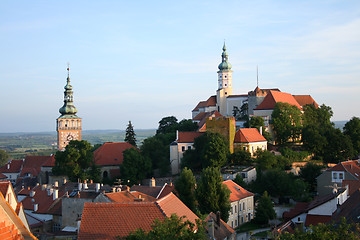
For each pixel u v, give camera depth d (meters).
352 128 177.62
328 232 42.22
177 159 159.62
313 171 145.25
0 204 28.05
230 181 123.31
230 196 112.88
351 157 164.12
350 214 63.81
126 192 87.31
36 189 128.50
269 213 113.25
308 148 169.75
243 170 141.38
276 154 162.12
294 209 107.06
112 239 48.09
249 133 161.75
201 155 149.25
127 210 51.53
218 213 74.69
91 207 51.78
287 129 176.38
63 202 94.38
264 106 193.38
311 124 173.25
